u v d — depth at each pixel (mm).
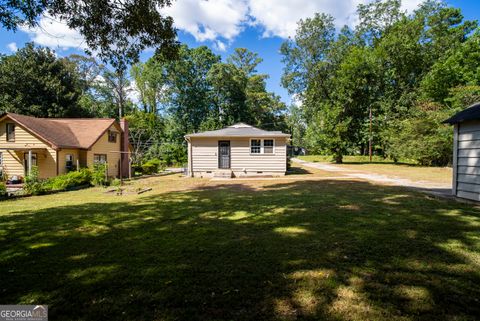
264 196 7523
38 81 23125
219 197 7547
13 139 14594
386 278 2537
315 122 28984
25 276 2693
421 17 25062
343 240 3625
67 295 2318
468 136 6148
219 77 31766
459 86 17234
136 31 5184
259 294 2285
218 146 14453
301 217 4965
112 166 18234
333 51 28859
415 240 3572
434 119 18391
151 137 30188
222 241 3701
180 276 2645
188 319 1949
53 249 3482
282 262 2941
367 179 11648
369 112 25344
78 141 16250
